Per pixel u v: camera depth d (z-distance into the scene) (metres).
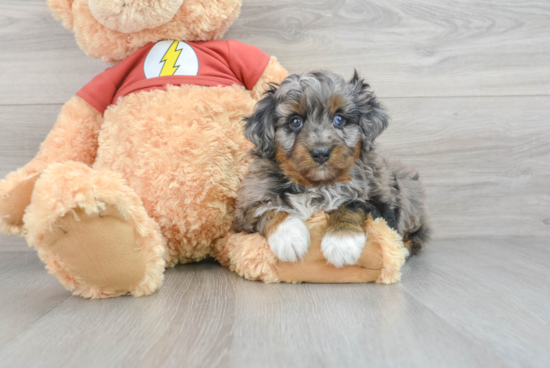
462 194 2.53
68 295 1.54
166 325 1.21
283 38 2.38
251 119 1.73
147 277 1.50
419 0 2.41
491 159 2.52
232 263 1.81
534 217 2.55
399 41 2.43
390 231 1.66
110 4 1.70
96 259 1.42
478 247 2.34
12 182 1.76
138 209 1.48
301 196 1.72
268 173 1.75
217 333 1.15
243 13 2.36
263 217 1.69
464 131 2.50
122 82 1.98
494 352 1.03
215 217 1.84
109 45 1.90
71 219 1.38
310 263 1.64
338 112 1.67
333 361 0.98
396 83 2.45
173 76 1.84
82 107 1.98
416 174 2.19
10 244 2.39
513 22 2.46
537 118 2.52
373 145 1.79
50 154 1.94
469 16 2.45
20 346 1.08
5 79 2.34
